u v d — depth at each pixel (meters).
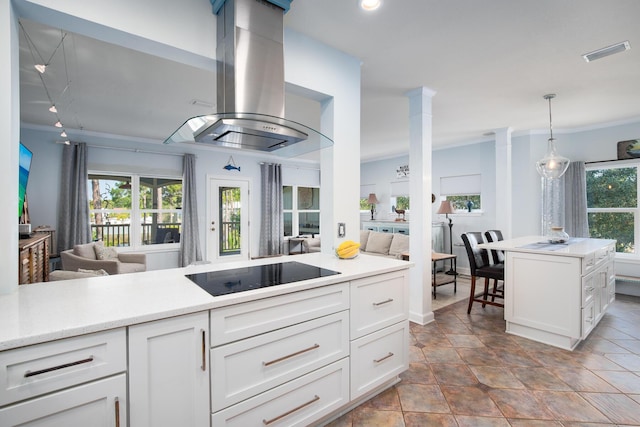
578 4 1.87
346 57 2.47
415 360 2.44
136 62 2.56
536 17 2.01
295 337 1.50
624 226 4.34
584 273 2.56
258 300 1.37
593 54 2.50
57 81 2.94
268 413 1.41
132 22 1.52
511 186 5.09
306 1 1.83
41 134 4.52
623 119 4.27
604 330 3.00
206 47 1.76
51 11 1.34
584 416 1.77
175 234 5.77
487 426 1.69
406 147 6.23
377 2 1.85
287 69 2.11
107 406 1.04
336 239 2.40
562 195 4.68
